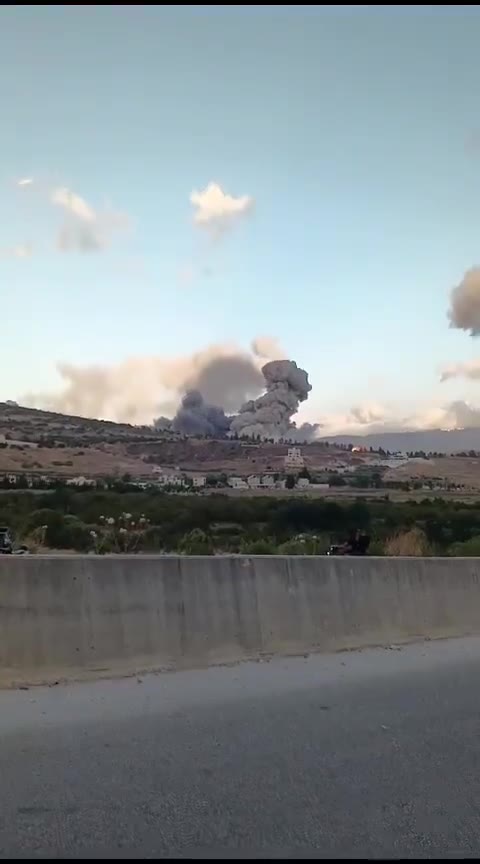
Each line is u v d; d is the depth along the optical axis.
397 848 4.57
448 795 5.42
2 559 7.70
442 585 12.41
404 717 7.37
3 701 7.08
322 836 4.70
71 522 37.19
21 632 7.64
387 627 11.23
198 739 6.40
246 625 9.52
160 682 8.09
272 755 6.11
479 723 7.24
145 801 5.10
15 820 4.74
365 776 5.73
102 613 8.23
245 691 7.99
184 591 9.02
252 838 4.63
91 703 7.19
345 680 8.76
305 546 24.25
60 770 5.57
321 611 10.45
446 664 9.98
